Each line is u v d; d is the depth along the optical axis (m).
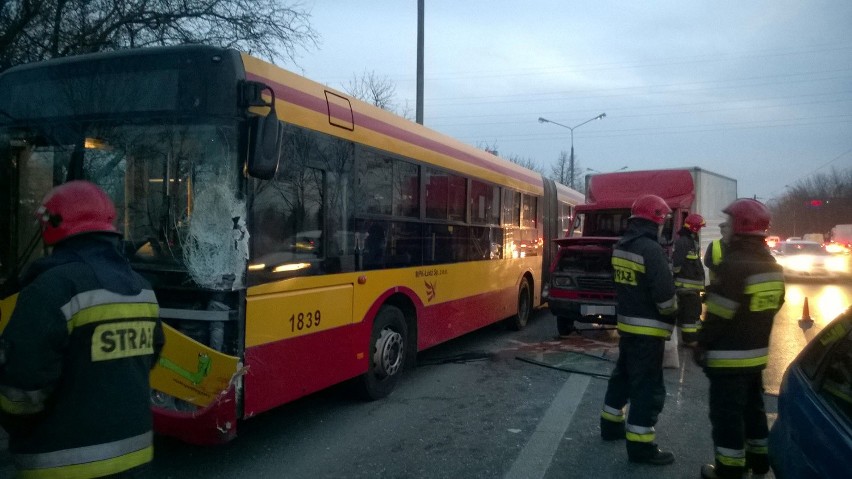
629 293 4.92
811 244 24.31
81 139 4.72
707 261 7.71
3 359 2.26
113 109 4.64
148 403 2.61
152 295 2.70
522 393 7.11
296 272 5.11
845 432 2.66
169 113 4.50
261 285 4.68
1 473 4.61
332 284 5.63
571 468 4.94
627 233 5.04
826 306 15.12
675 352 8.48
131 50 4.64
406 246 7.04
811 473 2.75
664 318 4.86
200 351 4.35
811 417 3.00
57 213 2.50
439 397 6.93
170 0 11.87
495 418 6.20
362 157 6.16
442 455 5.22
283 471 4.89
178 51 4.52
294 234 5.11
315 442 5.52
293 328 5.07
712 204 15.15
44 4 10.45
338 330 5.73
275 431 5.80
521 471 4.88
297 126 5.17
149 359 2.64
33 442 2.40
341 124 5.82
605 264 10.03
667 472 4.84
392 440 5.58
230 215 4.40
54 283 2.34
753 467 4.67
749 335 4.27
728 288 4.23
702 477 4.64
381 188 6.53
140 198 4.54
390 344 6.69
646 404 4.89
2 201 4.93
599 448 5.37
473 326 8.98
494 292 9.79
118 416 2.44
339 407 6.52
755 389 4.62
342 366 5.81
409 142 7.15
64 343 2.34
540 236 12.41
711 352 4.37
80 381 2.39
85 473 2.38
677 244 8.73
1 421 2.35
